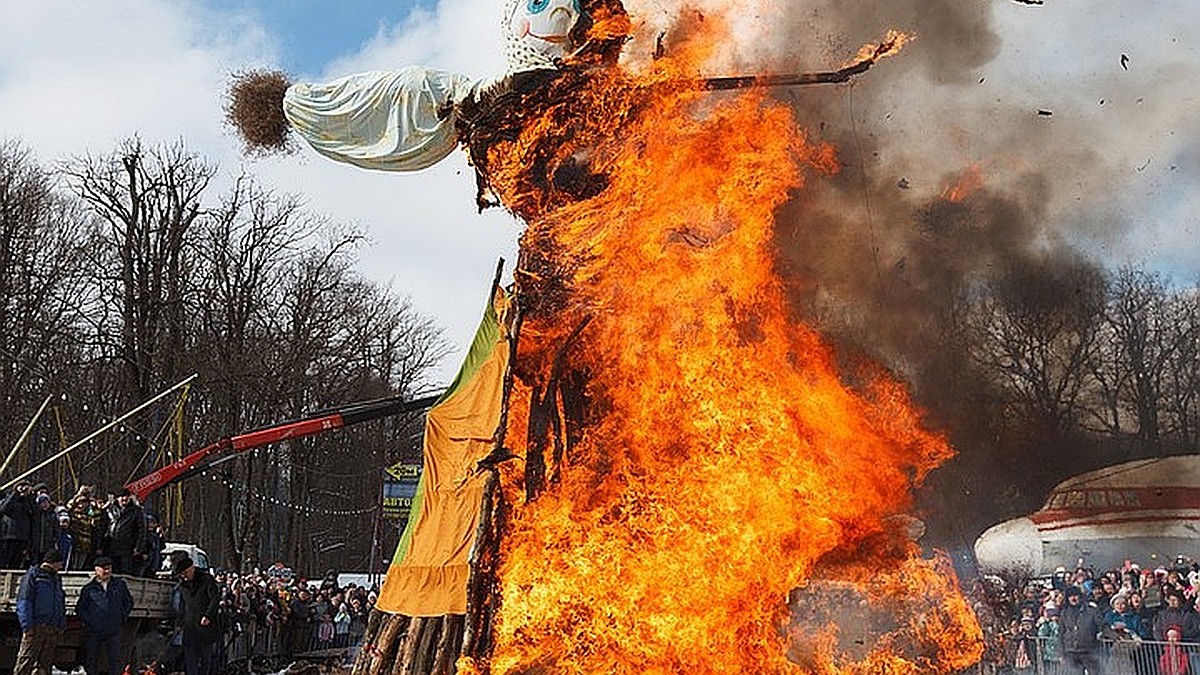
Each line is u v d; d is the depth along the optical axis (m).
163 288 36.31
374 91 8.86
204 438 40.25
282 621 22.25
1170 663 13.05
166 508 31.33
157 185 36.06
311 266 41.12
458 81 8.84
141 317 35.41
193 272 37.66
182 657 14.88
